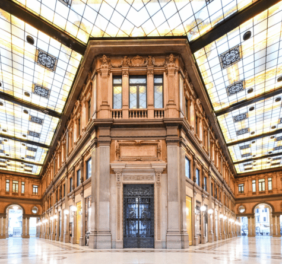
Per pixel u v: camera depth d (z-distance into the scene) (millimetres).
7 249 16266
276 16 18438
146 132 16312
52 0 16891
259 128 34656
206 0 16797
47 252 13727
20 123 32969
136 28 17938
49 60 22141
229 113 30719
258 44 20812
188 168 19391
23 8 17297
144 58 17422
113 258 10477
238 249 15289
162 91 17219
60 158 31578
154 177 15844
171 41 17000
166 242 14969
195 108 22469
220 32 18984
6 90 26125
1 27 19562
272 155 42062
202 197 22641
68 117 27516
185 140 17297
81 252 13297
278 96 27797
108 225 15195
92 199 15969
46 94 26203
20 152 41094
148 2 16688
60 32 18719
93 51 17297
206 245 19047
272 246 18312
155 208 15383
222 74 23812
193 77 20375
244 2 17250
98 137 16266
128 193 15852
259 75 24328
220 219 31906
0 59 22609
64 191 28031
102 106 16625
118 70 17250
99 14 17391
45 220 40031
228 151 40406
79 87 21891
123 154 16172
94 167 16203
